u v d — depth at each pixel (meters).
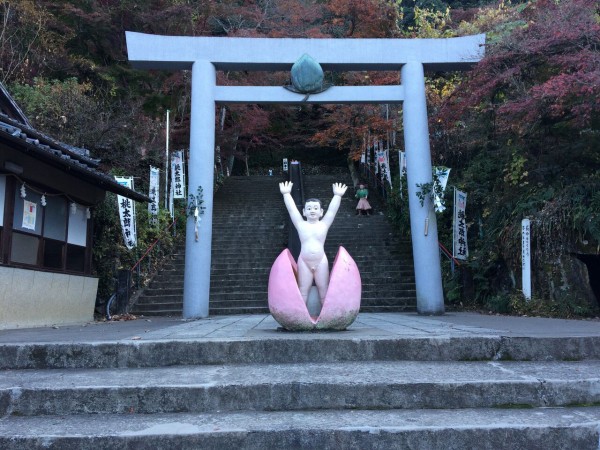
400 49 10.45
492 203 11.47
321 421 3.53
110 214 11.32
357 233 14.99
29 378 4.23
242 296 11.73
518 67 8.97
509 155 10.95
